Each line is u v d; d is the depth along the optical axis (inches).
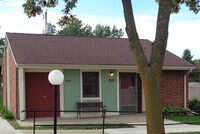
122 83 706.8
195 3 412.2
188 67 723.4
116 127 528.4
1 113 697.0
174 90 729.0
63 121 595.5
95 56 692.1
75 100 662.5
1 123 570.9
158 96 273.3
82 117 655.8
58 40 745.6
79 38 781.3
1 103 972.6
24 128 513.3
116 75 692.7
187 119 625.6
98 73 680.4
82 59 666.8
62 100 653.3
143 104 708.7
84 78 672.4
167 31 277.9
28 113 641.0
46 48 691.4
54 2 423.2
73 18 438.9
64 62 637.9
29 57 631.2
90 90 675.4
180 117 655.1
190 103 772.0
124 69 695.7
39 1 419.2
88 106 659.4
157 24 278.7
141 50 277.7
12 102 671.1
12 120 610.9
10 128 514.6
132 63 684.7
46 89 652.1
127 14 283.6
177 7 412.5
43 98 649.6
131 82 713.6
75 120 611.2
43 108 648.4
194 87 1138.0
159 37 276.2
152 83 272.4
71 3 434.0
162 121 273.7
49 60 634.8
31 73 644.1
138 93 714.8
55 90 371.6
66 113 655.1
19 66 604.7
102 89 681.0
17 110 613.0
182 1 414.6
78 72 666.2
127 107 705.6
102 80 682.2
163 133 273.0
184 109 695.7
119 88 698.2
